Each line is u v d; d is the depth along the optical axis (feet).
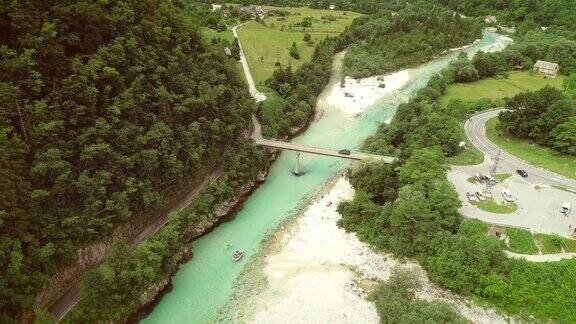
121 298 236.43
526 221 286.87
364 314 249.34
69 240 238.68
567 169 346.95
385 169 341.62
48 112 246.47
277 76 532.73
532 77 607.78
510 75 616.39
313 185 387.34
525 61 638.94
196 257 295.48
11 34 251.60
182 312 252.01
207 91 365.61
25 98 242.37
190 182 336.70
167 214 309.63
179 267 285.84
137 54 314.35
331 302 257.96
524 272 253.85
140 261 253.24
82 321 223.10
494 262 260.21
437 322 219.82
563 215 292.61
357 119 517.55
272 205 357.00
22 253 215.10
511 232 277.64
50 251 221.05
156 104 315.58
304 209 350.23
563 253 264.52
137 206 285.64
